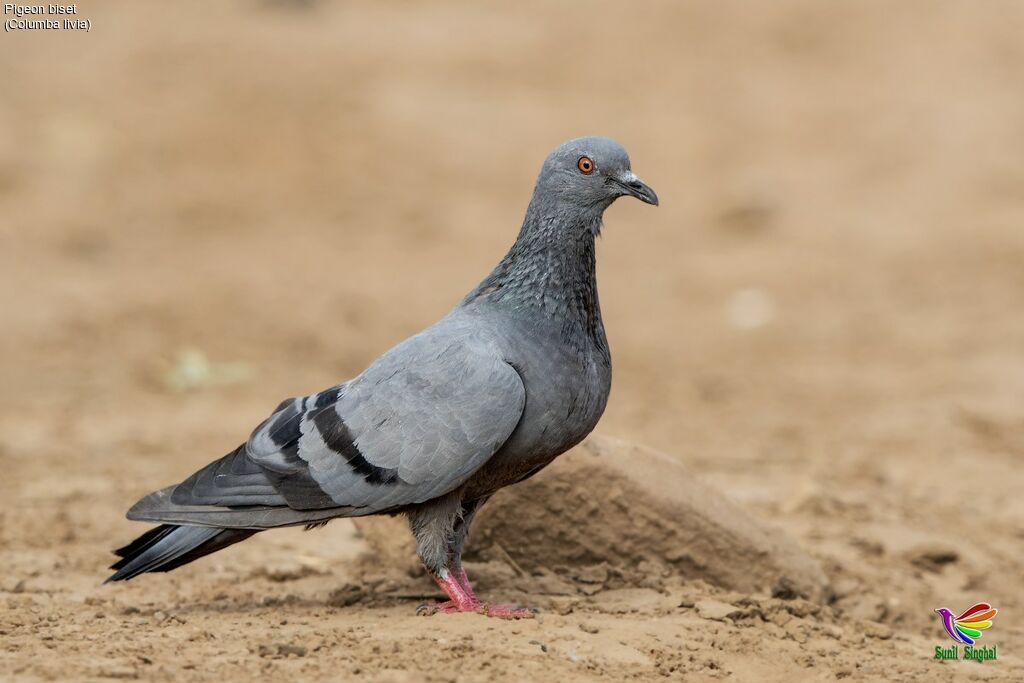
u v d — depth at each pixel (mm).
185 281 21828
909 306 21234
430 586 8492
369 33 35250
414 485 7289
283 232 25500
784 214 26656
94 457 12797
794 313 21125
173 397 15680
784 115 31781
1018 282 22078
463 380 7227
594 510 8617
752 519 8953
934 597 9594
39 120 28828
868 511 11500
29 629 7156
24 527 10242
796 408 15945
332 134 29531
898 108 31531
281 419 7562
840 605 9070
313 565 9398
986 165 28125
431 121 30594
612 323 20766
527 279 7543
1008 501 12328
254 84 31062
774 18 37000
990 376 17375
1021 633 9102
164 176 27297
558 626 7418
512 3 38969
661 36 36281
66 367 16734
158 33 33844
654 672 6836
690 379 17422
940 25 35969
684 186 28703
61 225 24422
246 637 6984
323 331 19266
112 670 6199
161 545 7543
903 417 15484
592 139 7648
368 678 6270
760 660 7289
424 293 22016
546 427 7402
